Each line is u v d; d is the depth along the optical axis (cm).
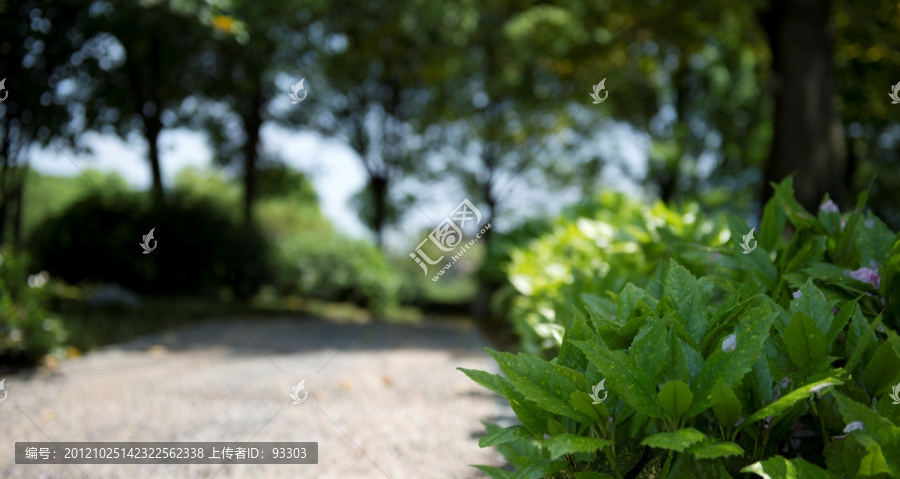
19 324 484
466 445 292
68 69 824
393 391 406
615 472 114
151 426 334
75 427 335
